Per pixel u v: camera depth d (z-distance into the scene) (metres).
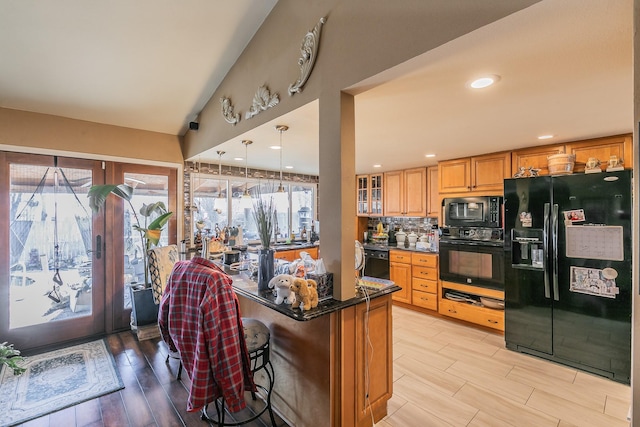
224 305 1.55
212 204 4.32
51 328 2.97
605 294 2.44
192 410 1.48
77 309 3.12
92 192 2.85
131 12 1.94
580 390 2.28
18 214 2.80
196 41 2.29
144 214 3.29
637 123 0.87
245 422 1.82
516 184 2.92
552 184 2.70
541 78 1.54
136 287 3.32
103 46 2.19
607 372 2.43
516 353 2.89
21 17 1.88
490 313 3.34
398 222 5.22
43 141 2.88
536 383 2.38
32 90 2.57
